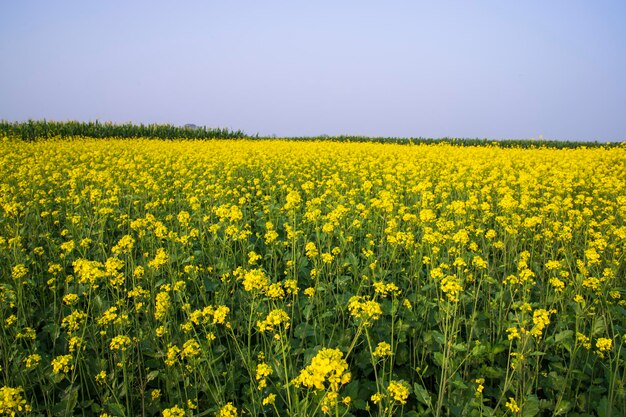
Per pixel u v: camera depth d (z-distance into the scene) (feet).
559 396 11.59
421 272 18.62
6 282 17.70
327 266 18.65
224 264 18.97
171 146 68.08
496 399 12.45
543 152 64.39
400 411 11.87
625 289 16.72
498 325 14.55
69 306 16.75
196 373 12.36
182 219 21.44
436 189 33.30
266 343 13.61
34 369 12.84
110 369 13.43
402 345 14.40
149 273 18.29
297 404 9.73
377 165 51.21
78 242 22.81
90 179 37.22
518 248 23.97
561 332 12.64
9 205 22.45
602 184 36.73
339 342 13.88
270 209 27.45
